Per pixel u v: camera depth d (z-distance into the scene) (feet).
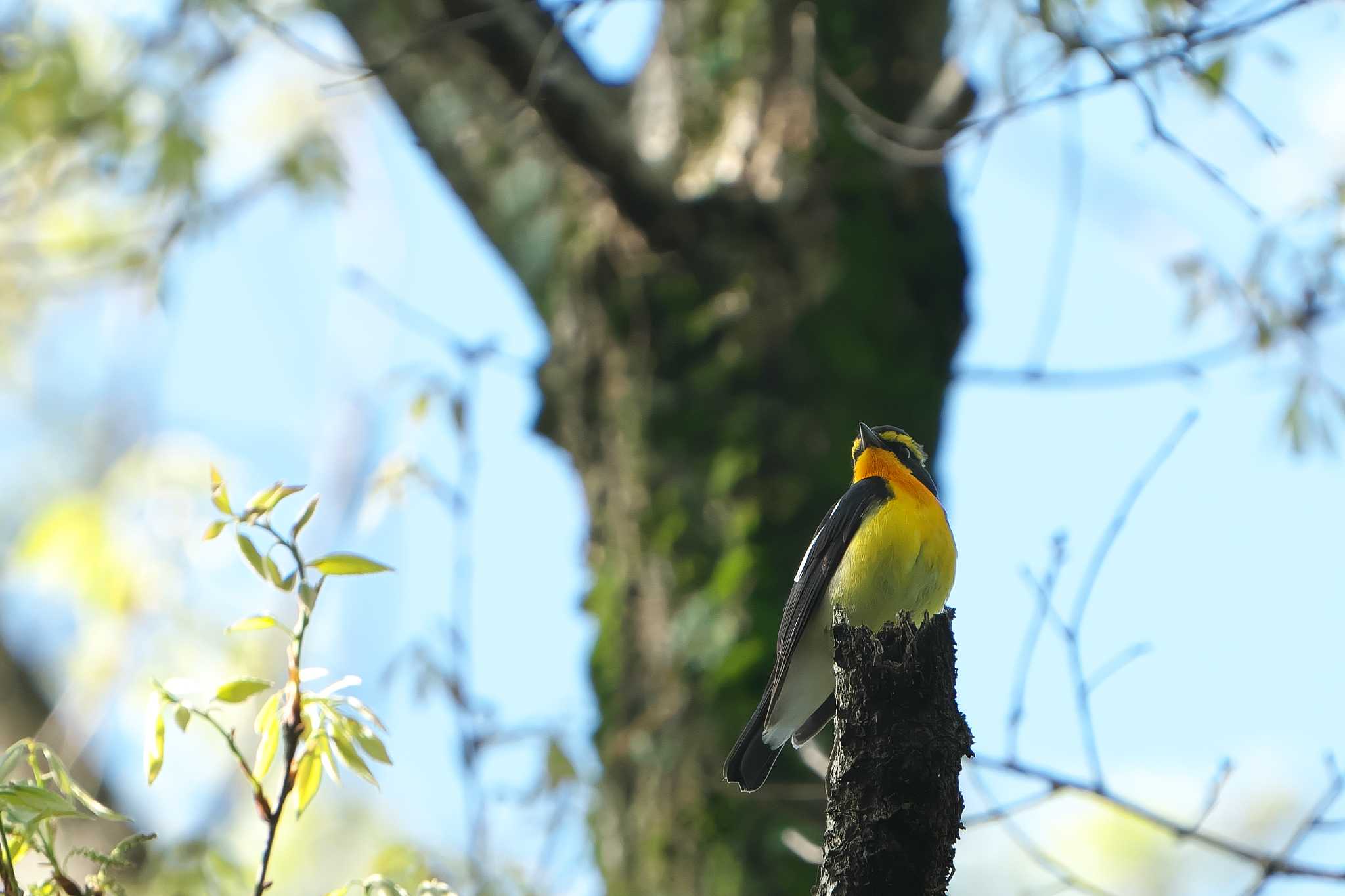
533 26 34.12
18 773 21.17
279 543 18.92
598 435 36.63
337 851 43.37
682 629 33.68
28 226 47.65
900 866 19.08
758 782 30.32
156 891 23.80
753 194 37.19
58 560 43.75
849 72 38.93
